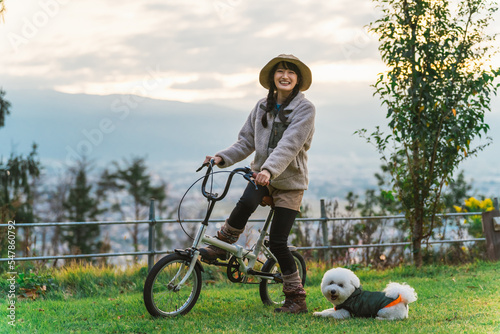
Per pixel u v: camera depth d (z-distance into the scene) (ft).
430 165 27.02
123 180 110.11
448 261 30.89
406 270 26.12
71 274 22.52
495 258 29.09
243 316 15.06
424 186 27.02
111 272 23.81
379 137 26.76
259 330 13.26
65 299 20.33
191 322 14.07
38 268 24.31
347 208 34.14
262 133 15.89
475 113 26.13
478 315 14.78
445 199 28.89
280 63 15.97
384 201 42.37
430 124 26.61
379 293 14.62
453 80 26.14
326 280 14.65
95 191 104.99
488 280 22.08
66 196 95.30
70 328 13.93
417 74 26.43
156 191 111.24
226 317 14.87
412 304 16.79
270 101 15.88
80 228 92.73
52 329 13.70
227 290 21.44
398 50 25.73
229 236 15.51
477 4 25.62
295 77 15.88
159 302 15.07
